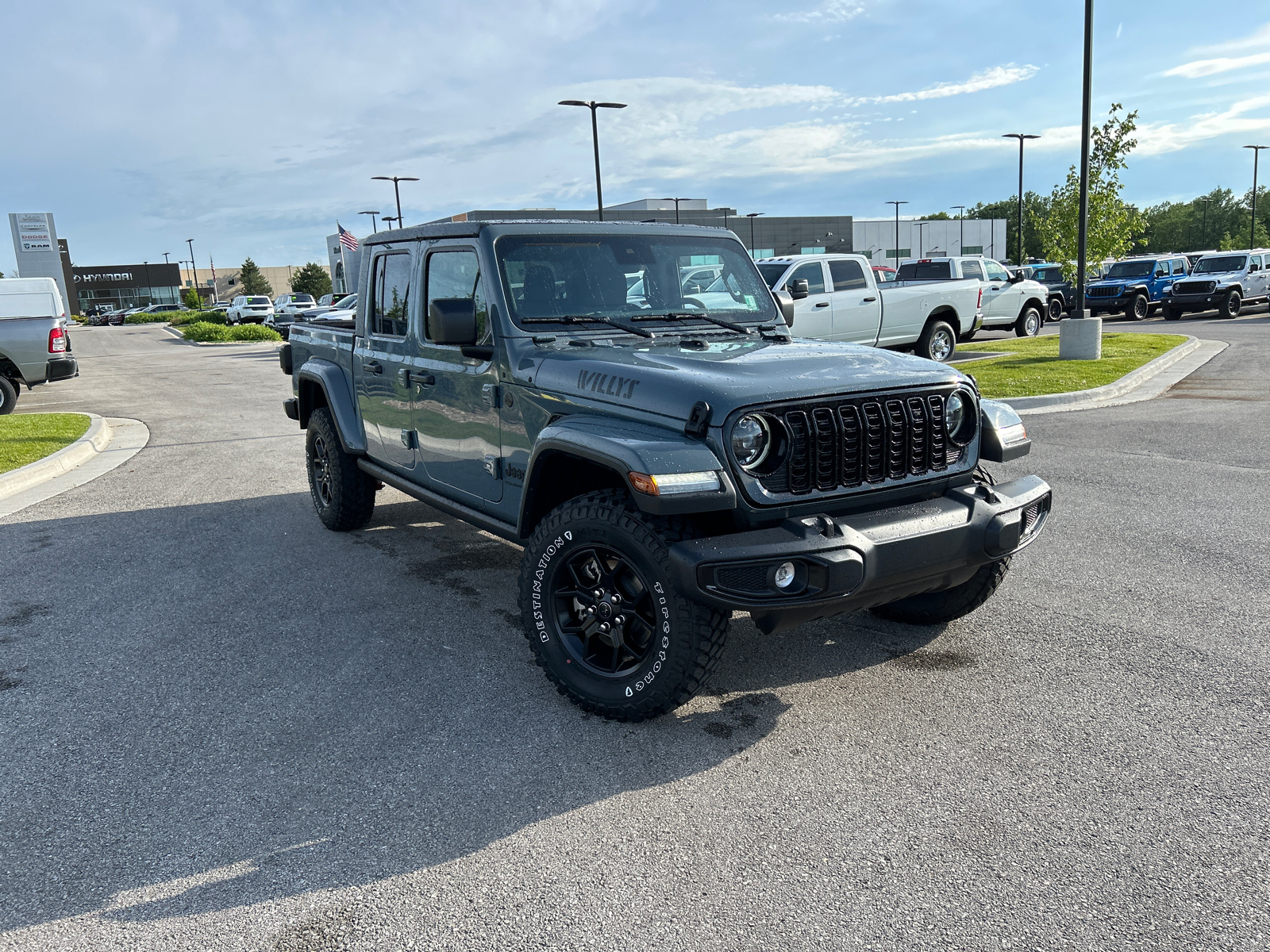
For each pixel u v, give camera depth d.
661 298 4.51
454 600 5.09
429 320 4.39
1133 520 6.28
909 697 3.75
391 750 3.41
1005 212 130.75
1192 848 2.69
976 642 4.30
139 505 7.61
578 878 2.62
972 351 18.08
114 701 3.88
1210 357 16.39
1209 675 3.87
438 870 2.68
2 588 5.49
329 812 2.99
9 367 14.50
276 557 5.98
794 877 2.61
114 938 2.42
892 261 90.00
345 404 5.93
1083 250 15.53
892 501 3.57
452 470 4.70
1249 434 9.22
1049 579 5.15
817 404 3.33
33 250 105.75
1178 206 135.88
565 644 3.69
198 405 14.95
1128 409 11.11
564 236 4.32
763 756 3.30
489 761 3.31
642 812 2.96
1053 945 2.30
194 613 4.96
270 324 40.91
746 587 3.09
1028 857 2.67
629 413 3.41
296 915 2.50
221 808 3.04
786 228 80.62
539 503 3.95
